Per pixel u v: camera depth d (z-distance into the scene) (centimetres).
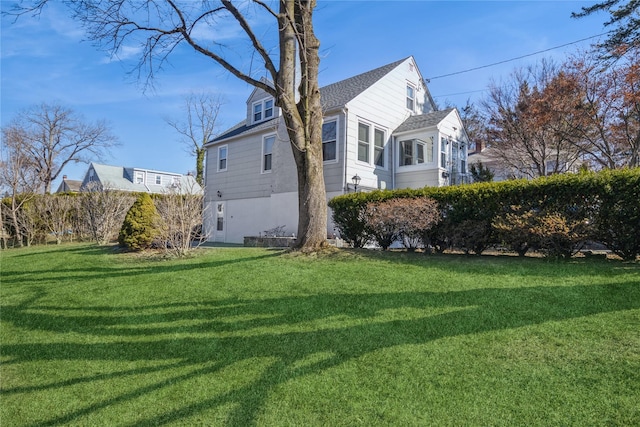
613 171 583
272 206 1466
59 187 4181
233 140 1706
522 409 252
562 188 609
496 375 293
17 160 1545
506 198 666
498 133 1605
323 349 361
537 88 1452
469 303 438
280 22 798
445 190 738
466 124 2648
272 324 428
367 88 1309
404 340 363
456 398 270
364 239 850
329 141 1268
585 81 1206
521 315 395
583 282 473
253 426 263
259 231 1530
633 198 555
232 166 1703
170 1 784
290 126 791
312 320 428
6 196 1578
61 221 1443
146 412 293
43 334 464
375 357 337
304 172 805
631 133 1239
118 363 375
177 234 866
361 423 255
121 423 283
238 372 336
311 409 276
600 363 295
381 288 513
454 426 244
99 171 3509
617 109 1154
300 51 813
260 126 1611
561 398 259
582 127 1252
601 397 256
